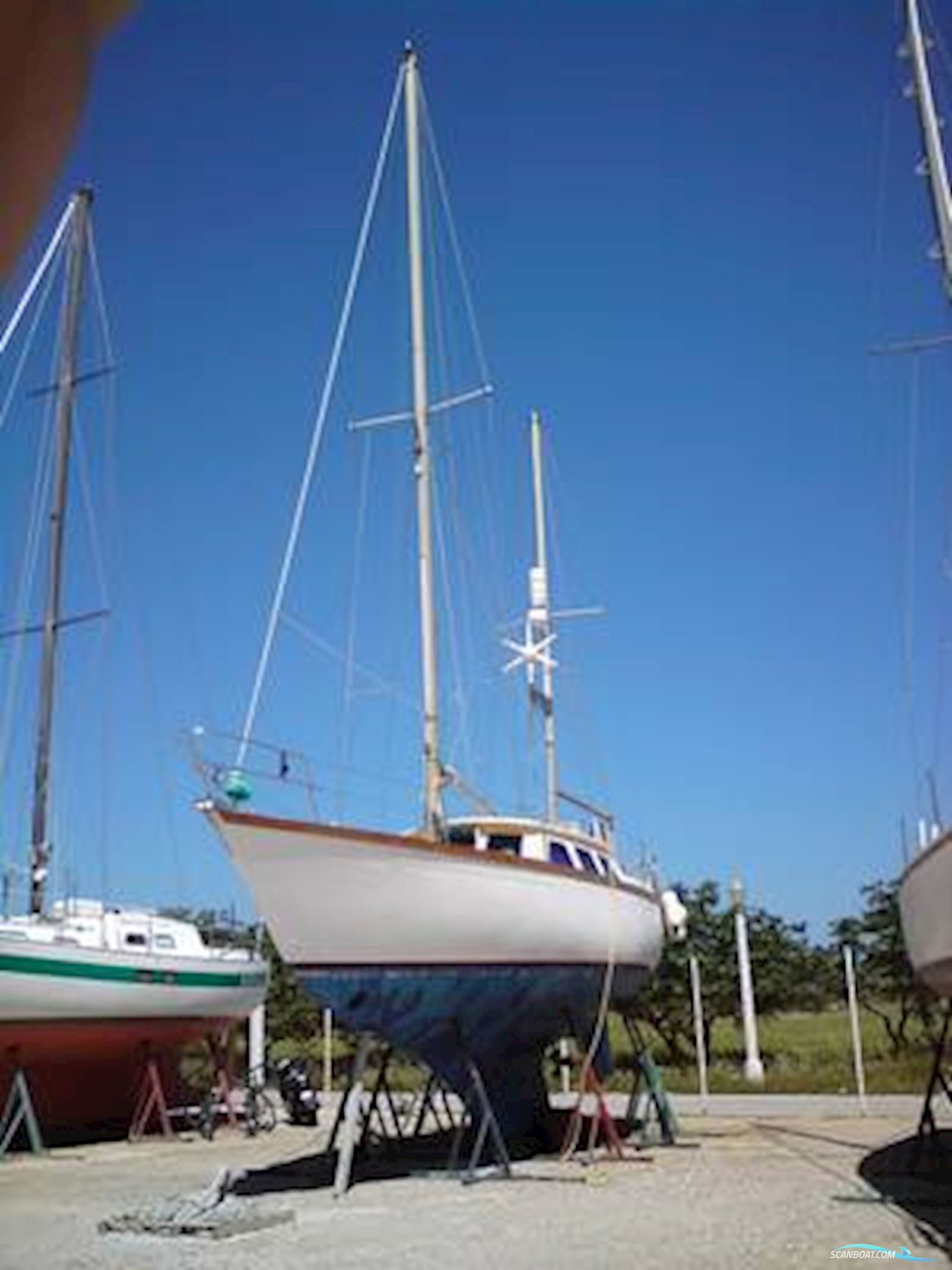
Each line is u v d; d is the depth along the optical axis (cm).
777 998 3369
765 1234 1089
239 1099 2611
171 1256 1084
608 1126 1673
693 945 3403
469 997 1454
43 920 2033
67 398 2392
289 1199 1377
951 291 1420
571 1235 1120
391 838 1366
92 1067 2120
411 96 1842
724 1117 2170
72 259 2455
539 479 2455
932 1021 2977
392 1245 1099
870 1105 2334
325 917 1352
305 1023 3438
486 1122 1487
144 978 2088
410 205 1800
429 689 1656
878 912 3412
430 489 1731
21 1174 1689
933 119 1431
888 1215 1167
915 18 1443
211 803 1304
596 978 1636
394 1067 3116
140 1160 1830
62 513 2369
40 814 2203
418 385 1753
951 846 1070
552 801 1933
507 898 1447
